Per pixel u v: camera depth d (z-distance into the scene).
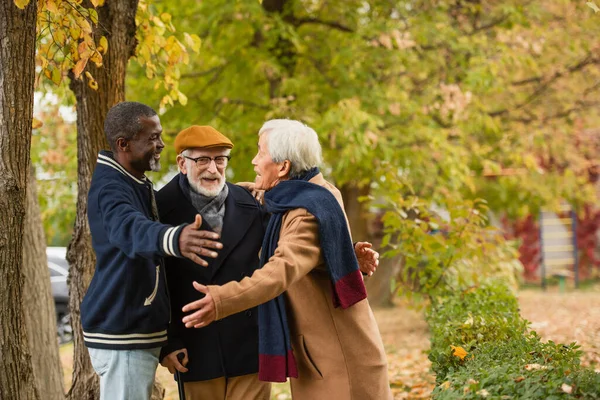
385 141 8.90
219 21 9.08
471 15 10.33
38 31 4.25
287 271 2.93
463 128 10.08
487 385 2.79
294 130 3.26
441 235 6.65
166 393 6.85
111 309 3.24
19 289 3.54
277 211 3.17
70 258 4.67
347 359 3.16
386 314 11.76
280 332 3.13
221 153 3.55
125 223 2.97
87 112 4.55
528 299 13.89
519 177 12.48
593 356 6.76
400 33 8.75
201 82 10.38
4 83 3.39
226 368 3.53
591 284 18.28
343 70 9.10
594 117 12.12
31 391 3.63
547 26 10.28
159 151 3.35
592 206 18.70
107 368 3.27
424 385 6.36
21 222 3.50
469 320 4.32
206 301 2.79
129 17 4.64
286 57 9.52
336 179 10.42
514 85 11.59
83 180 4.61
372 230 13.60
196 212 3.57
